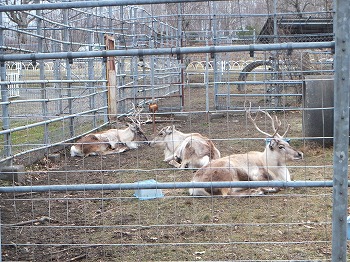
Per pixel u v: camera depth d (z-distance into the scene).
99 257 6.56
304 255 6.44
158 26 26.84
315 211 8.32
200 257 6.47
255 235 7.30
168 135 12.86
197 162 12.01
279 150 9.73
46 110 13.79
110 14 18.89
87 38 18.53
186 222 7.94
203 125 18.02
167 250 6.76
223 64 26.55
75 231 7.62
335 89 4.43
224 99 24.00
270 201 8.99
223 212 8.43
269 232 7.41
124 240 7.20
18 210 8.75
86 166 12.52
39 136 13.20
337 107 4.43
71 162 13.11
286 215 8.16
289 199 9.06
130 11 22.09
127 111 21.02
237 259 6.36
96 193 9.88
